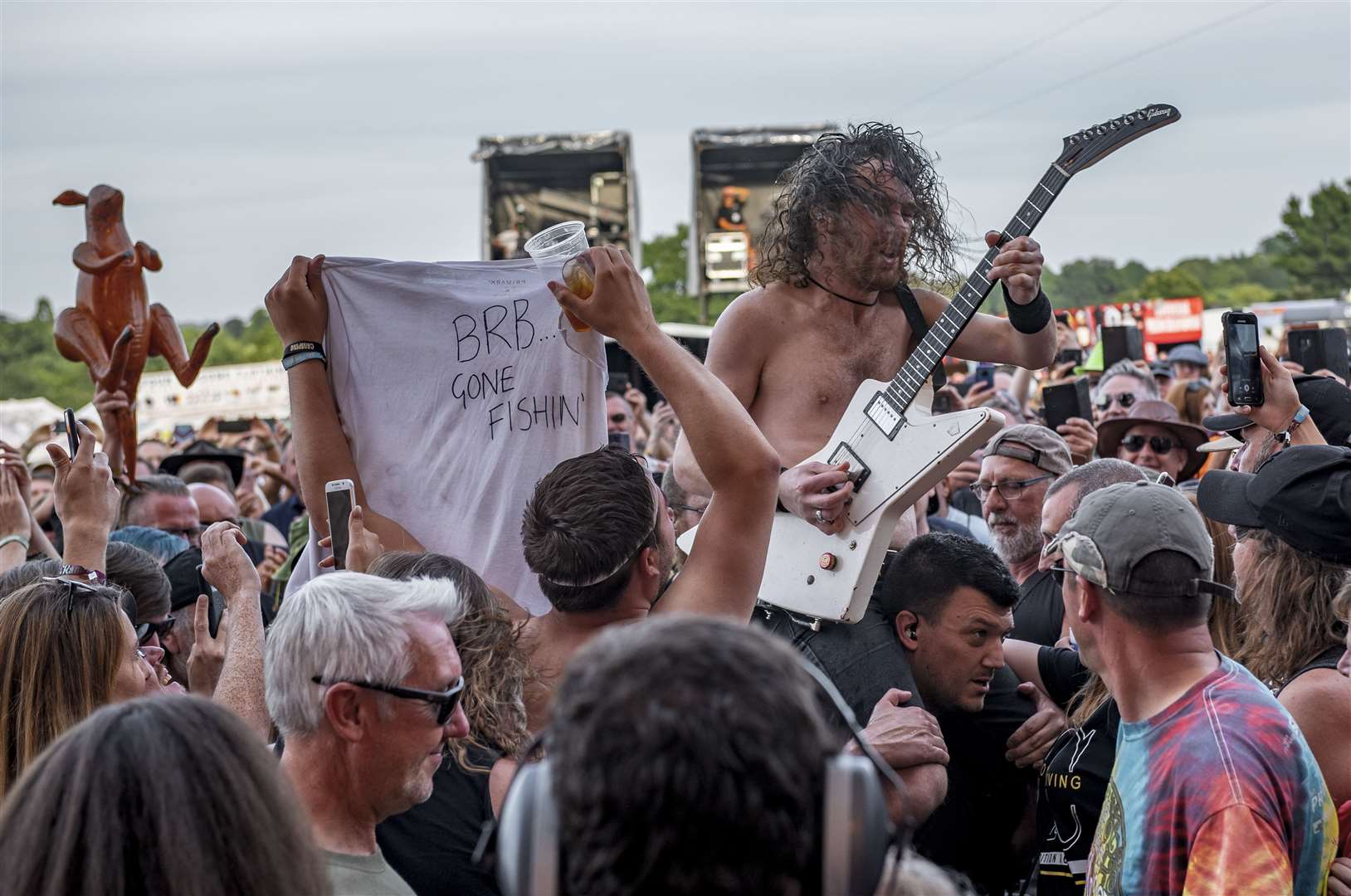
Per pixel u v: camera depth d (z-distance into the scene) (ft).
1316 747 7.97
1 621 7.78
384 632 6.44
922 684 9.95
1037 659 10.40
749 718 3.41
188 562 12.81
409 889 6.65
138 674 8.07
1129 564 6.99
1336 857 7.74
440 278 10.14
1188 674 6.98
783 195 10.91
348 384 10.22
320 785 6.51
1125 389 20.13
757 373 10.95
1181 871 6.64
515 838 3.74
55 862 4.59
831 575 9.84
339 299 10.16
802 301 10.91
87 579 9.06
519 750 7.66
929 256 10.84
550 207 66.49
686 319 140.77
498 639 7.97
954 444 9.39
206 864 4.64
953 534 10.17
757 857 3.38
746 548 7.86
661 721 3.39
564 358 9.95
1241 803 6.43
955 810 10.01
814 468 9.84
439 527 10.11
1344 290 204.64
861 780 3.57
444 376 10.11
